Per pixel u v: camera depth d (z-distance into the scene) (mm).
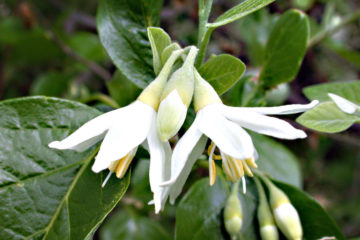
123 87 151
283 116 169
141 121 107
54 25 257
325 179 349
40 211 112
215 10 266
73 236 109
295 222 130
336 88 138
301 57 145
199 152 111
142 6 135
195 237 132
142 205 184
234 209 132
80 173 117
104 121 106
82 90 276
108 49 131
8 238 109
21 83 342
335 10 288
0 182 112
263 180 138
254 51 214
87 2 339
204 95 110
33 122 117
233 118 106
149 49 133
